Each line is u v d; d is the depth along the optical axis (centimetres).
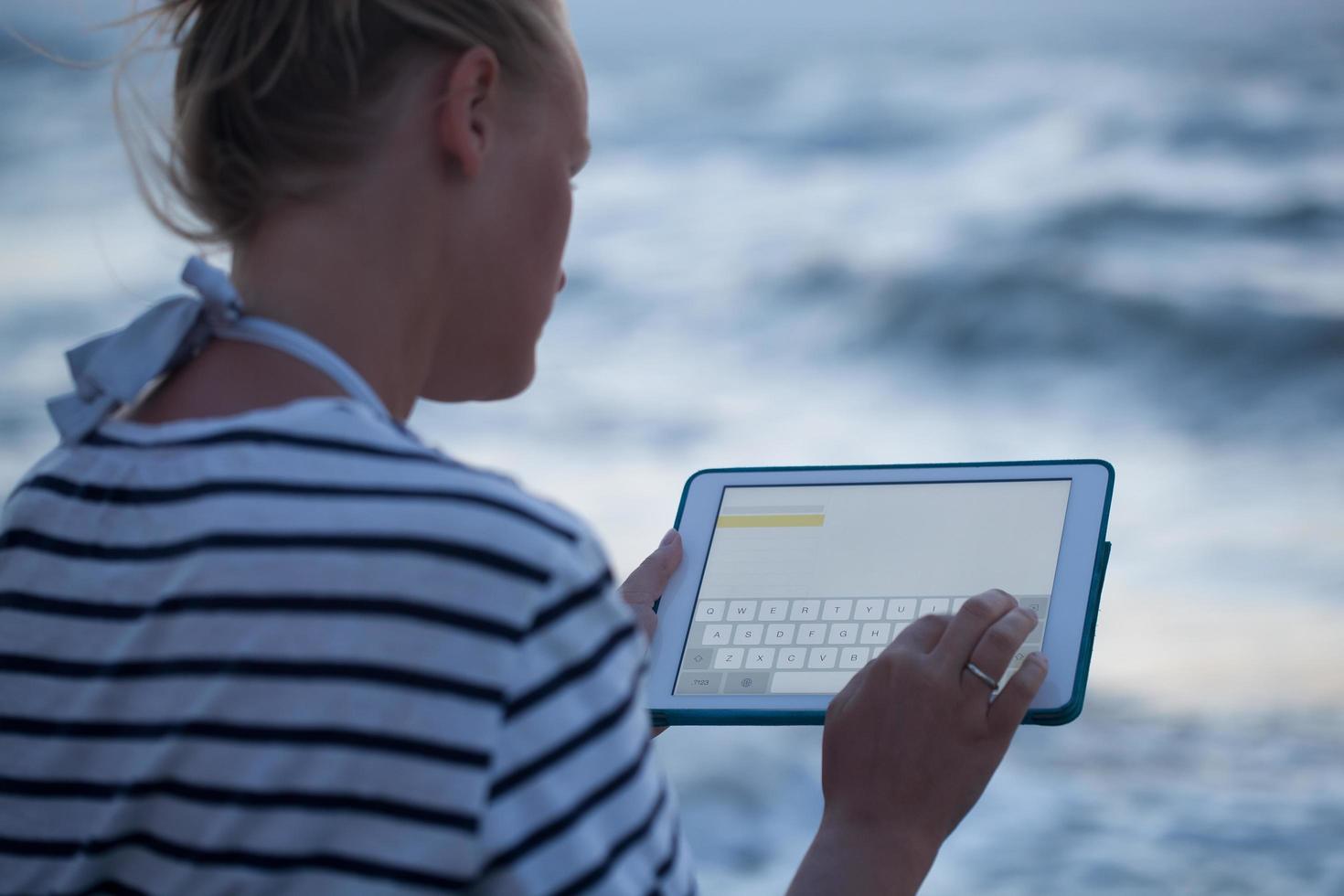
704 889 431
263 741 68
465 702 66
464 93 82
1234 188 1218
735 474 128
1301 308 977
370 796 66
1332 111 1376
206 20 84
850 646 118
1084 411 885
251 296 83
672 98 1666
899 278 1084
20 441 797
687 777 482
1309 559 647
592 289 1097
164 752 70
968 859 442
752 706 117
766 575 123
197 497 73
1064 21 1794
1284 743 502
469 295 87
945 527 121
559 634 69
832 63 1759
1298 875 429
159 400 81
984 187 1272
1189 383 925
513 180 86
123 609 73
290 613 68
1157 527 696
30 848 74
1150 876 431
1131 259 1091
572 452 812
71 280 1080
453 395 93
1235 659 561
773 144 1473
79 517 77
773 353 989
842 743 94
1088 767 491
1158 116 1406
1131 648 575
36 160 1364
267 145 82
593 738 69
